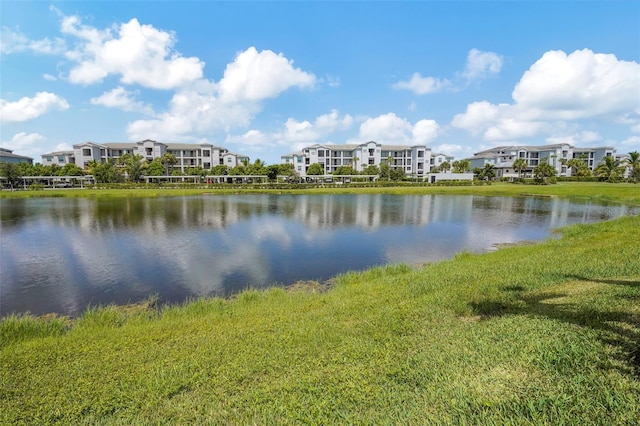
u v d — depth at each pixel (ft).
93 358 16.72
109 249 53.06
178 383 13.76
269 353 15.92
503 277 26.27
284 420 10.90
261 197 161.99
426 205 121.70
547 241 50.31
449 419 10.05
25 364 16.37
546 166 258.37
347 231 69.21
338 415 10.96
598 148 325.21
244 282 37.83
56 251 51.78
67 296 34.01
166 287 36.40
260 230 69.97
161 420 11.55
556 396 10.39
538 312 17.74
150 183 233.55
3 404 13.08
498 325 16.58
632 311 16.15
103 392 13.53
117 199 145.59
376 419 10.52
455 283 26.00
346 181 275.80
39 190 192.24
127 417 11.88
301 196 168.55
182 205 121.49
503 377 11.87
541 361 12.55
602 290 20.12
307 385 12.87
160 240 59.82
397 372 13.23
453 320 18.30
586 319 15.88
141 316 25.86
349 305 22.71
